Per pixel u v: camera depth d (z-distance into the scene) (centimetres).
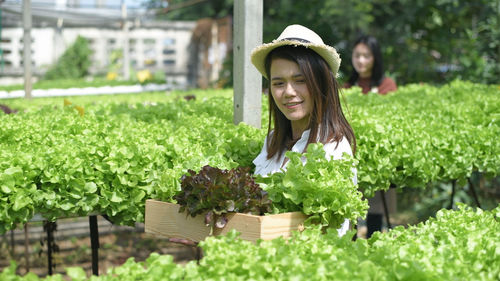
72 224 746
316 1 1344
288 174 251
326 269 185
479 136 434
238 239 204
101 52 2477
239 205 245
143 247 706
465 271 188
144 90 1226
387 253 195
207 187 243
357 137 381
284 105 297
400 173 395
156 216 277
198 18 2259
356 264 184
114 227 750
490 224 249
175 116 506
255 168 341
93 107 560
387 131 390
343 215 254
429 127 437
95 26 2445
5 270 178
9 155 308
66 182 305
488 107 517
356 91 674
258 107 432
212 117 450
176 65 2609
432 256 197
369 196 384
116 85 1317
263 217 236
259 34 426
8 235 692
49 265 500
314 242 207
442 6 1211
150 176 317
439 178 414
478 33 1144
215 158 326
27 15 864
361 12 1224
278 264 188
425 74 1269
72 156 310
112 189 318
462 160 417
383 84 727
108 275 188
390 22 1271
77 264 642
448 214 264
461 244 218
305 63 289
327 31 1320
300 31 296
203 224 254
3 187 286
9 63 2266
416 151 392
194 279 181
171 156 335
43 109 539
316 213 250
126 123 440
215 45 2233
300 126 315
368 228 575
